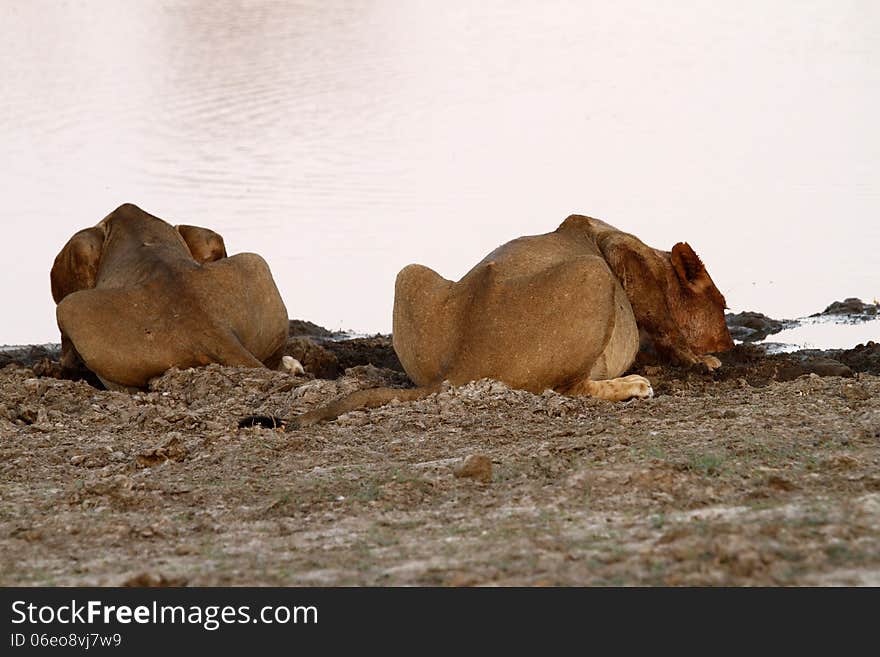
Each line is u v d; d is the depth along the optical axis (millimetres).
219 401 41969
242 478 32844
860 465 30141
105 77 141875
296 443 35906
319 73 142375
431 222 82312
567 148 106562
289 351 51281
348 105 125438
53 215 86312
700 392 42531
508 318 40688
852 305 64938
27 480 34125
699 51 160500
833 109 122625
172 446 35219
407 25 183500
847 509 26609
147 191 92062
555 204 86625
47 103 127188
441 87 136625
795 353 53188
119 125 116625
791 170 96500
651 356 47281
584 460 32031
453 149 106688
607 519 27438
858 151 102750
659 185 92188
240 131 113312
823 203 85812
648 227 79938
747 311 63750
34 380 43781
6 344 62875
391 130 114312
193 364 44875
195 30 177500
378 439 36312
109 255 50250
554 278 40750
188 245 52281
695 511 27516
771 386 40875
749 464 30688
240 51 159500
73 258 50688
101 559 27281
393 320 43031
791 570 23406
